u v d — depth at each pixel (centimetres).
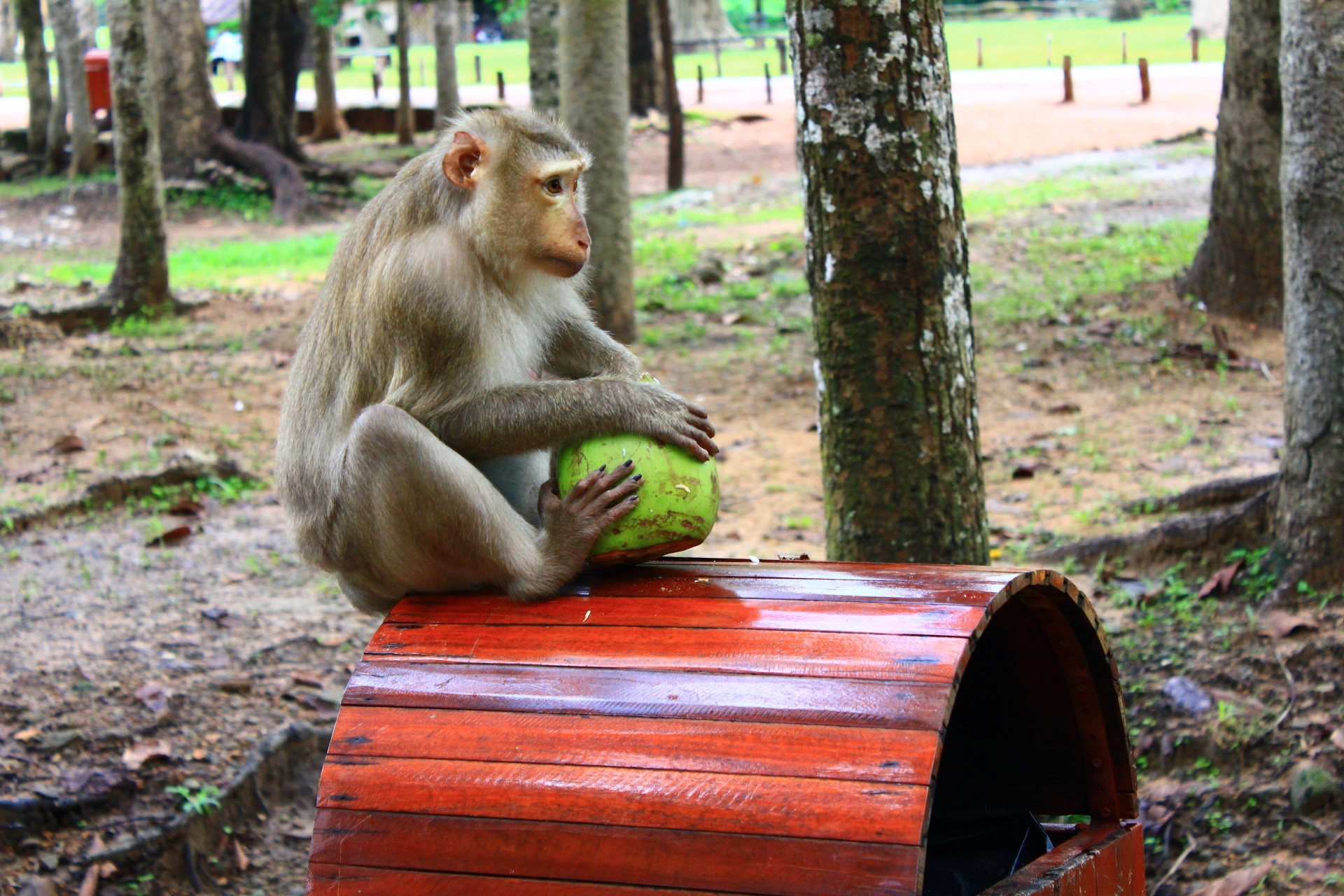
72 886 471
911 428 493
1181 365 1041
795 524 780
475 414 367
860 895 262
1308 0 554
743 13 6494
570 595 352
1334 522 585
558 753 300
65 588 680
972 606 305
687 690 301
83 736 532
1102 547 695
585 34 1149
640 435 358
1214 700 554
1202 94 2889
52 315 1313
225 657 610
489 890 292
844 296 494
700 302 1340
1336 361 575
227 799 516
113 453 895
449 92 2527
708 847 278
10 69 5491
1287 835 495
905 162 482
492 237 377
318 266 1722
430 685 323
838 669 295
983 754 381
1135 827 360
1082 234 1456
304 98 3950
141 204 1355
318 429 391
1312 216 571
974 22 5694
